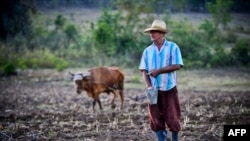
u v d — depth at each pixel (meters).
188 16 78.75
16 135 15.41
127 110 21.69
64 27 67.56
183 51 54.69
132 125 16.80
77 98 28.27
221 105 22.69
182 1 77.56
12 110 22.52
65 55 61.38
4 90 33.72
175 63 11.19
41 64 57.06
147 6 63.62
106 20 57.66
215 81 38.34
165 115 11.37
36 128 16.73
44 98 28.27
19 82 40.12
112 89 22.91
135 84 38.09
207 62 54.06
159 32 11.27
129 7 58.91
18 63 55.06
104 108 23.34
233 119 17.72
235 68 52.50
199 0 83.25
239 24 70.50
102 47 54.69
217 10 62.88
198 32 60.47
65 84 38.78
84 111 21.61
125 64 53.62
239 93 29.02
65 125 17.25
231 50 54.84
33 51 62.78
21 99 27.64
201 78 41.44
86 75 22.38
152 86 11.41
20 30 66.62
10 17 66.25
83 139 14.58
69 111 21.70
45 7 96.69
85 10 95.75
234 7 79.38
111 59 55.78
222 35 63.69
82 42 63.38
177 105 11.43
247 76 42.84
